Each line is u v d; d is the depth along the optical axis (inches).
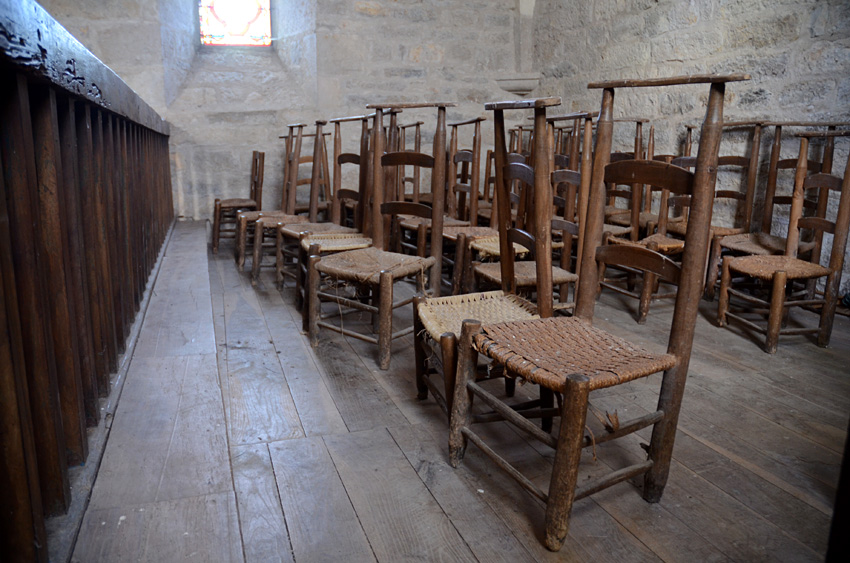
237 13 231.9
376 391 83.0
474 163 148.0
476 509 56.0
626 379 49.9
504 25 239.6
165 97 210.4
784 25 134.4
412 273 95.0
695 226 52.0
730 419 76.7
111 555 42.6
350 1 221.9
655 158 152.0
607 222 158.4
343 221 199.6
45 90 45.2
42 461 43.3
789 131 134.7
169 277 121.4
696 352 102.5
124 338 78.0
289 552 49.1
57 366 48.7
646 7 176.6
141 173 113.8
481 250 117.4
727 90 150.4
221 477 51.8
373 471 62.2
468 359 61.0
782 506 57.8
